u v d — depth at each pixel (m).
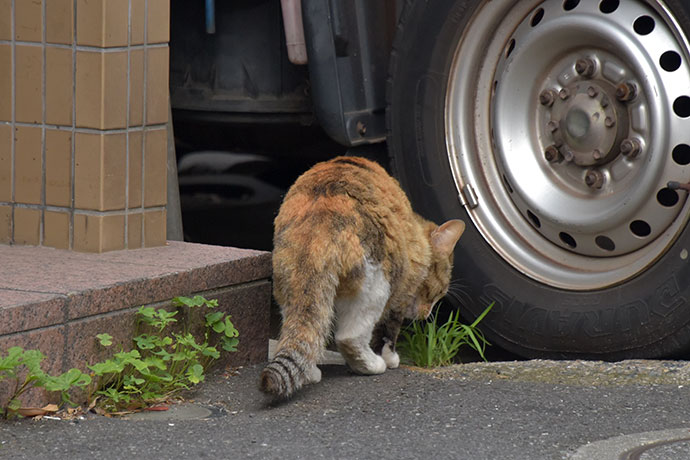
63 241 6.21
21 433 4.80
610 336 6.26
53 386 4.90
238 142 7.85
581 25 6.23
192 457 4.51
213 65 7.57
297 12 7.10
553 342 6.49
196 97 7.64
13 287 5.31
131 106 6.14
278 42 7.42
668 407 5.24
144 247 6.33
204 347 5.77
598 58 6.27
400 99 7.02
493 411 5.20
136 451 4.59
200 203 8.19
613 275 6.30
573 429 4.90
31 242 6.29
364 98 7.10
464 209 6.84
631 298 6.18
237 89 7.54
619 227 6.26
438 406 5.30
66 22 5.98
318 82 7.00
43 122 6.14
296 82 7.45
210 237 8.48
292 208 5.81
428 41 6.86
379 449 4.62
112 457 4.51
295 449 4.62
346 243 5.57
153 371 5.56
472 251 6.82
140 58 6.14
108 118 6.03
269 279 6.92
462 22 6.75
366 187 5.90
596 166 6.34
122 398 5.28
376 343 6.27
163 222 6.40
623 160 6.24
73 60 6.02
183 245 6.46
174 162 7.23
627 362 6.12
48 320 5.11
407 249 6.10
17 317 4.97
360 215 5.70
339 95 6.99
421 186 7.00
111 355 5.44
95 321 5.33
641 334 6.15
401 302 6.25
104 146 6.05
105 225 6.14
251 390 5.70
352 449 4.62
